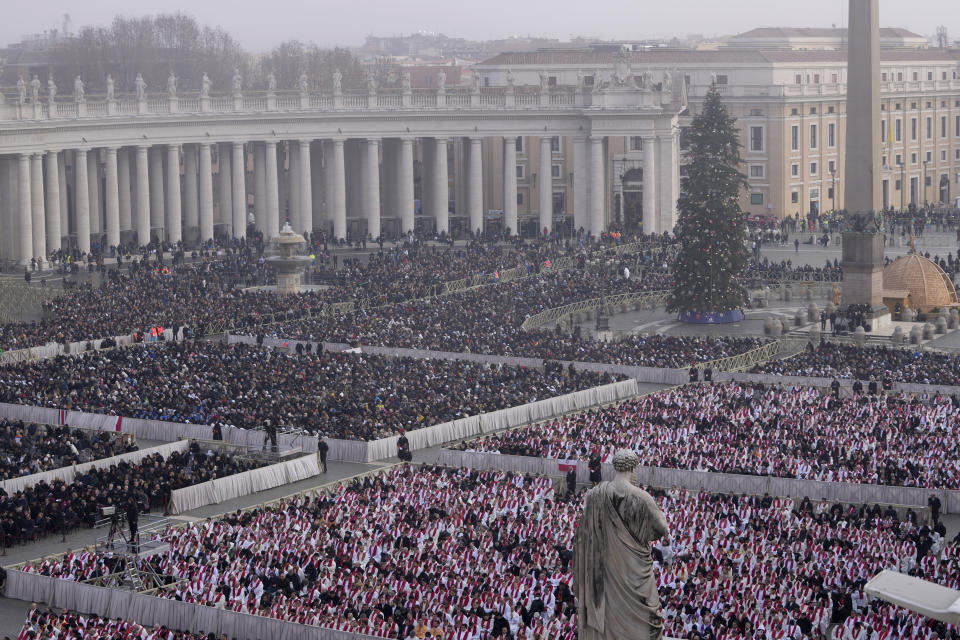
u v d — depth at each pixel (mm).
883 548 53219
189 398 80562
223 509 65500
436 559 51562
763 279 133125
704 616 44125
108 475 66688
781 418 75188
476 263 131625
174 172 151875
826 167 192250
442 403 80312
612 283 124750
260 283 130500
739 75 188500
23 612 52000
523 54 195500
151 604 49750
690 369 89562
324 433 74938
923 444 69688
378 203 162500
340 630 45438
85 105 143000
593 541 19375
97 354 91875
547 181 164000
